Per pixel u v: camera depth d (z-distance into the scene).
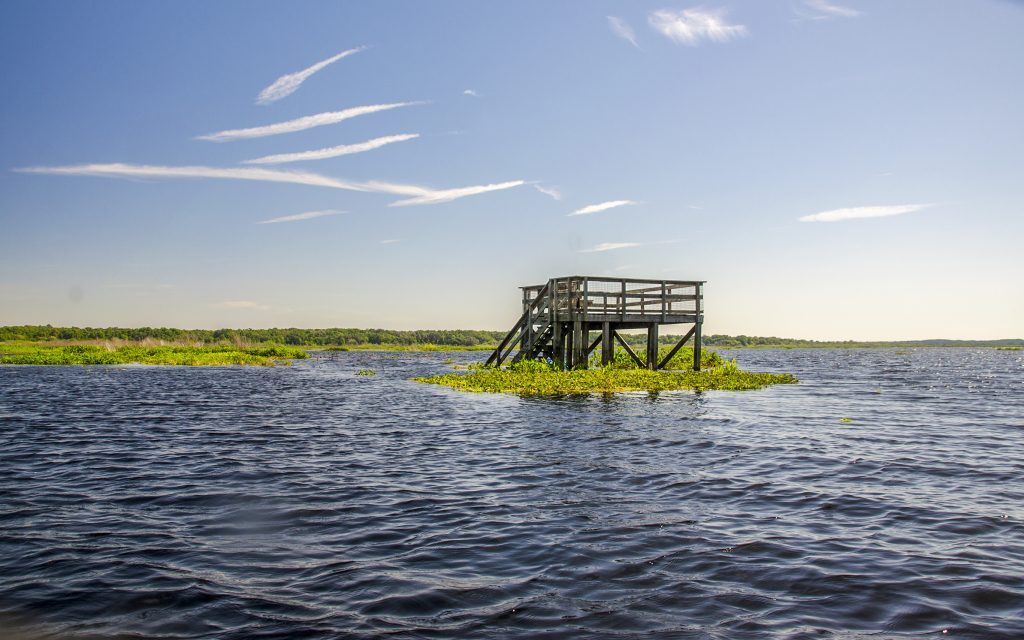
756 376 34.75
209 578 7.00
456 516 9.33
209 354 63.66
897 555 7.66
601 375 29.80
